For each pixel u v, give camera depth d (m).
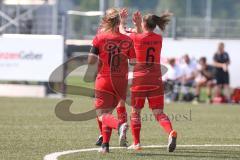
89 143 35.50
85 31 93.62
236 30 81.19
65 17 74.19
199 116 53.84
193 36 80.44
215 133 41.81
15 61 73.06
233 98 69.25
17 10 89.75
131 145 34.25
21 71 73.06
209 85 70.19
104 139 31.66
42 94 74.44
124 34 31.70
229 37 81.12
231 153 32.53
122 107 32.69
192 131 42.78
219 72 70.00
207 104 67.25
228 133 41.94
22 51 72.94
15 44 73.00
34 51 72.75
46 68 72.69
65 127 43.41
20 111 54.56
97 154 31.36
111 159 29.88
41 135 38.75
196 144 36.06
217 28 81.19
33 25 84.94
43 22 87.62
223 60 70.19
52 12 94.94
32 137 37.69
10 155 30.83
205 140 38.00
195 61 71.69
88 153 31.69
